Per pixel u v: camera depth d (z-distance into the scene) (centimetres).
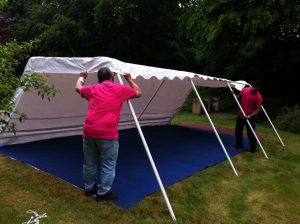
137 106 829
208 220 377
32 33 1961
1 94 356
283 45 1250
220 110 1470
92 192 416
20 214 360
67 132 745
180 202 416
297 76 1371
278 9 1089
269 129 1027
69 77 599
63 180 464
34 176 475
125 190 435
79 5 1897
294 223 385
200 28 1323
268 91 1417
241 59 1321
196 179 502
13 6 2109
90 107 392
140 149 650
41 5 2027
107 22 1859
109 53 2039
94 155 407
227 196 450
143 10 1950
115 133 390
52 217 357
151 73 484
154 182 469
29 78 388
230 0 1153
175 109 966
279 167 600
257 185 500
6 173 482
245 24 1120
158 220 364
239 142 708
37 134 686
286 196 463
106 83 399
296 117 1016
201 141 764
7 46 397
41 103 623
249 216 395
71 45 1870
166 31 2109
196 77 573
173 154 629
